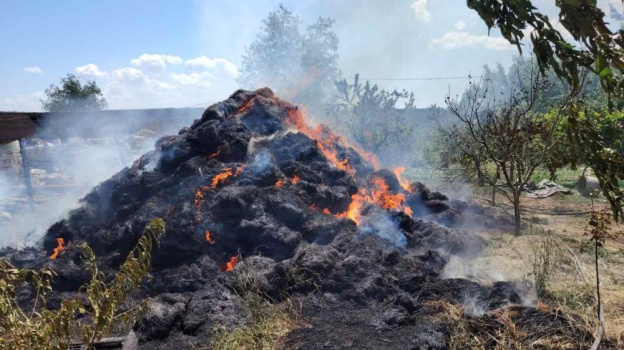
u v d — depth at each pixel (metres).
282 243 7.10
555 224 9.94
